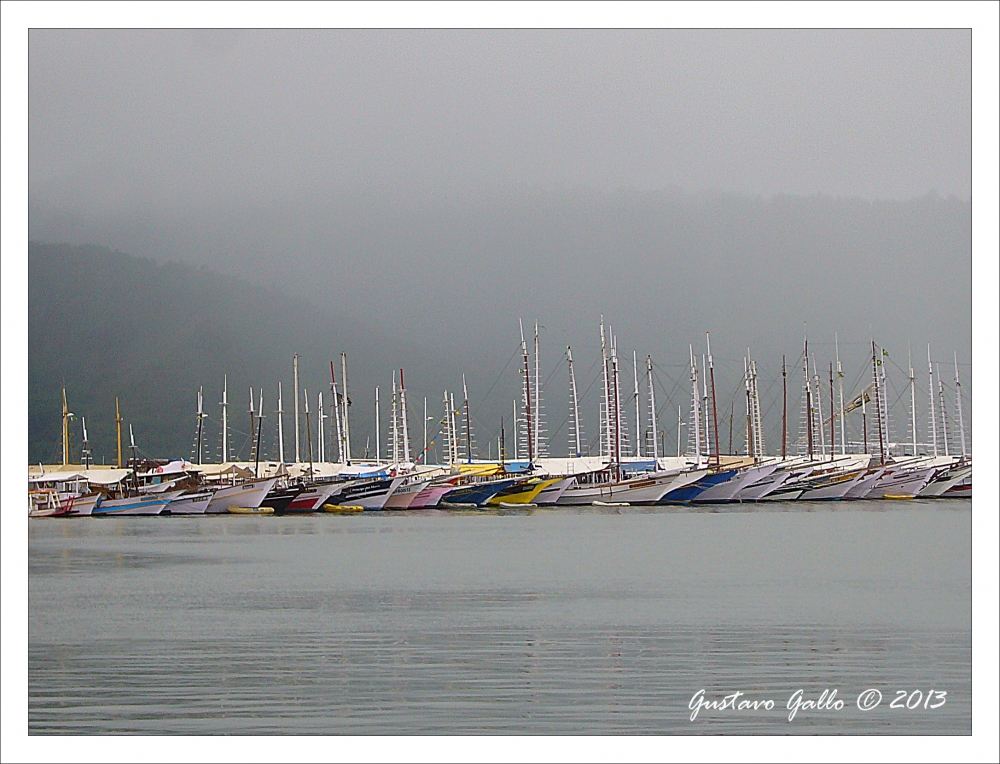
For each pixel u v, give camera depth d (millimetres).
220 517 140250
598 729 35531
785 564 80875
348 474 161500
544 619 54344
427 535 109125
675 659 44406
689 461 182875
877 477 160375
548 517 135375
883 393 181375
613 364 162125
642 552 90438
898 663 43875
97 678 42000
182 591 67125
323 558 86625
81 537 109875
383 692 39500
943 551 91875
